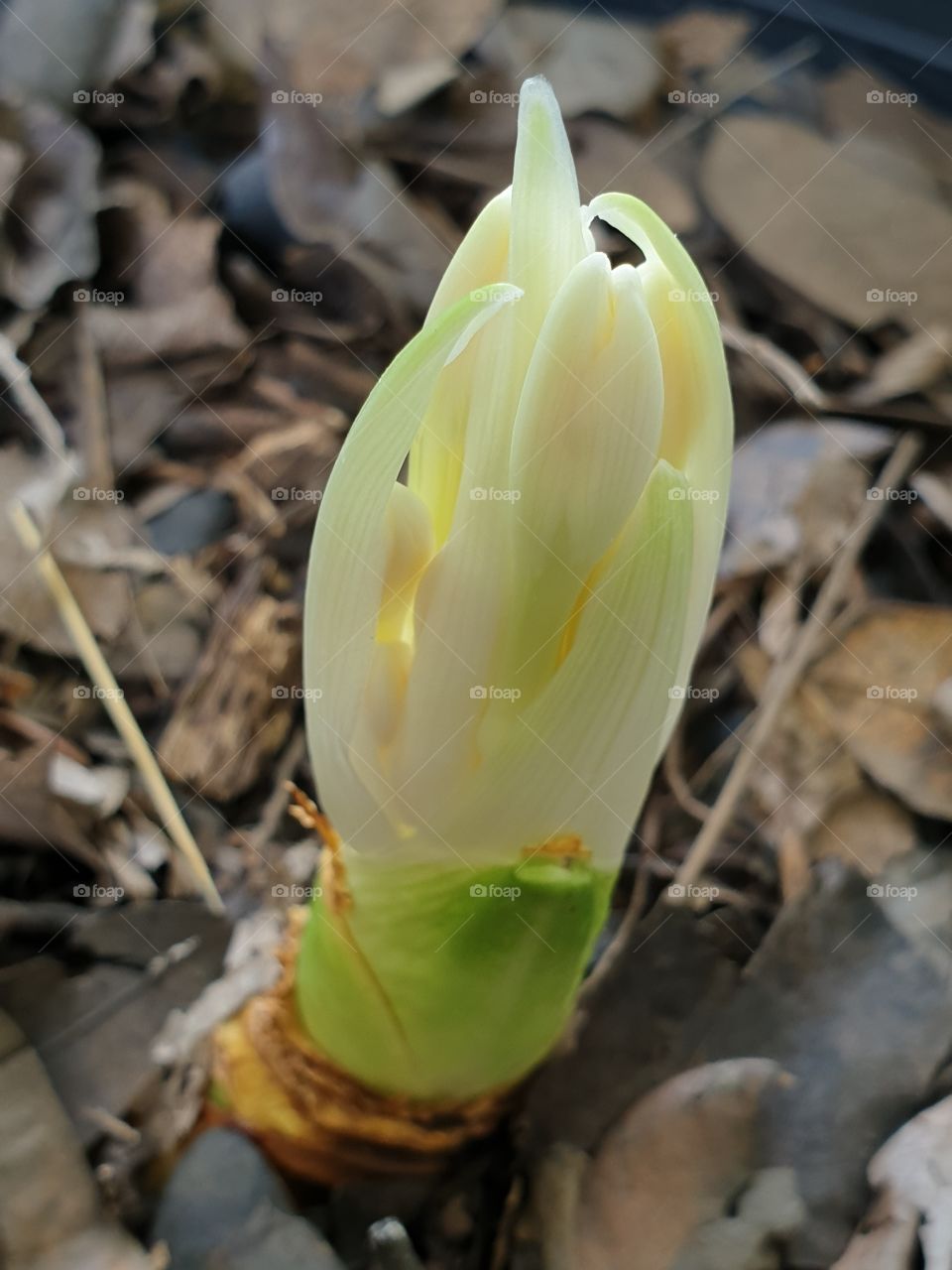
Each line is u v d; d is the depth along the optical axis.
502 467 0.08
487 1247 0.11
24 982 0.11
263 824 0.14
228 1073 0.11
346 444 0.08
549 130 0.08
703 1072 0.11
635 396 0.08
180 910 0.12
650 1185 0.11
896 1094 0.11
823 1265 0.10
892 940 0.12
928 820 0.14
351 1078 0.10
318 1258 0.10
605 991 0.12
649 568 0.08
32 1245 0.10
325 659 0.09
